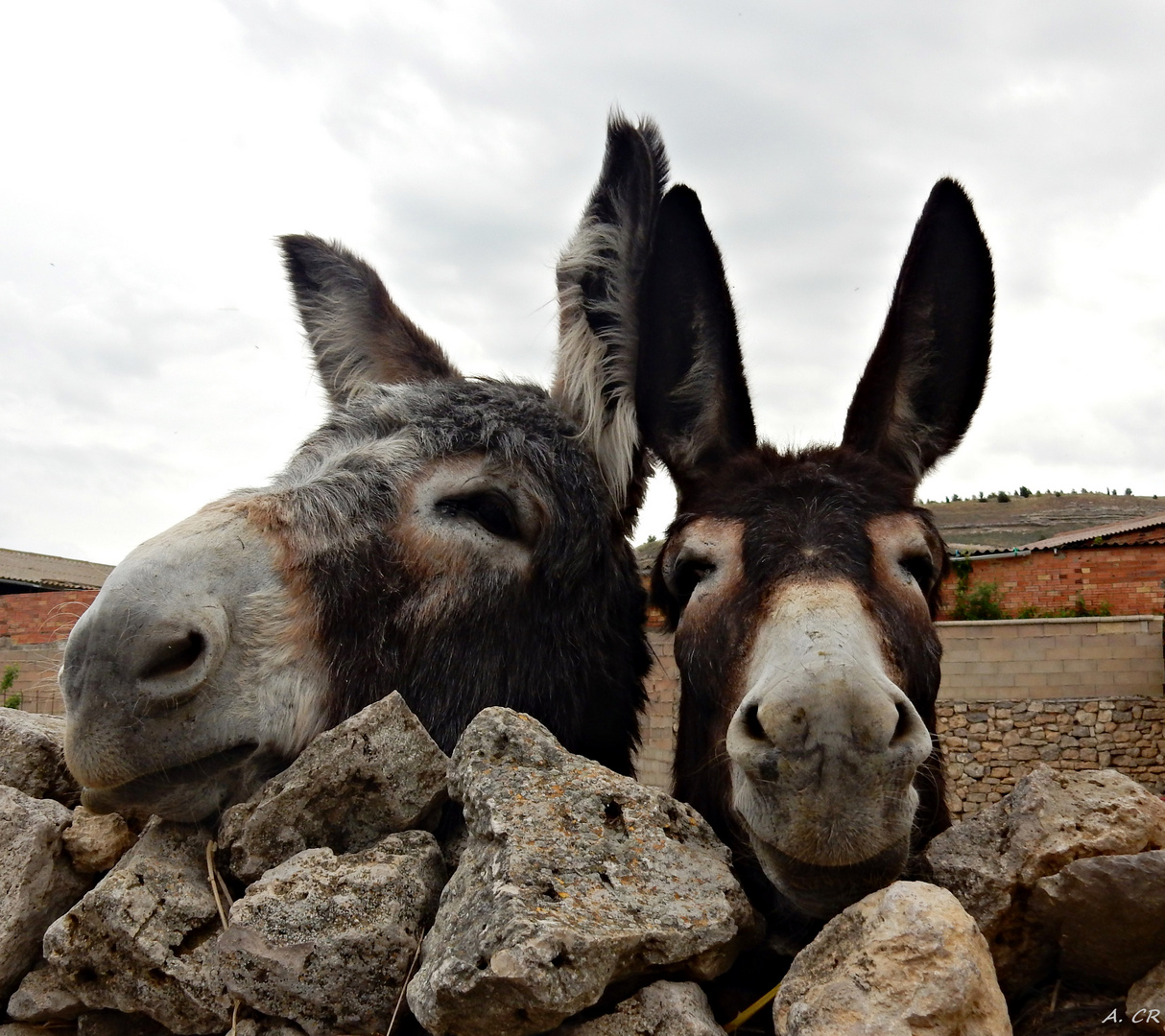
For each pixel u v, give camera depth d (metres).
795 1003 0.53
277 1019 0.62
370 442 1.06
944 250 1.03
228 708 0.84
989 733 5.02
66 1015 0.73
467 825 0.66
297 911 0.62
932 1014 0.48
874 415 1.00
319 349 1.44
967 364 1.03
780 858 0.67
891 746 0.63
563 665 1.08
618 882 0.60
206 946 0.68
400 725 0.75
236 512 0.93
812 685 0.63
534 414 1.14
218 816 0.83
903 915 0.51
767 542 0.80
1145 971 0.60
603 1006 0.59
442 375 1.38
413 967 0.63
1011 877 0.61
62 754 0.94
